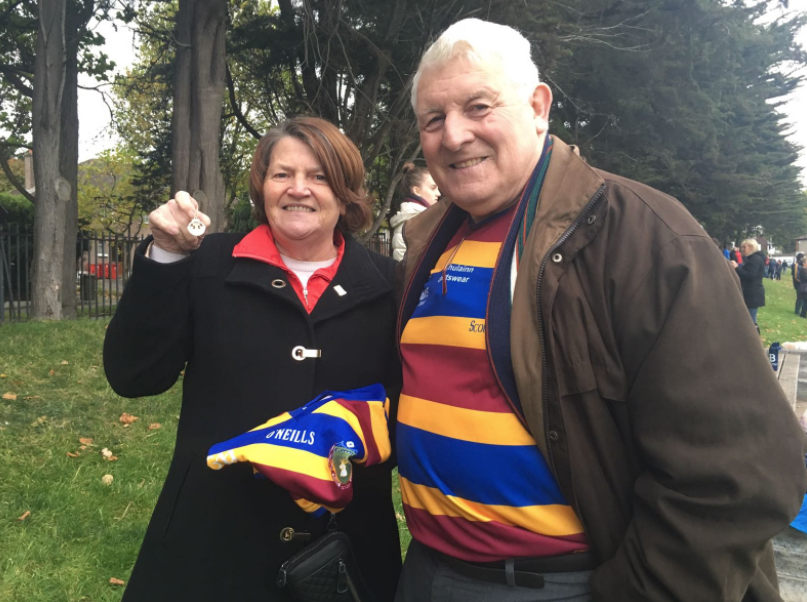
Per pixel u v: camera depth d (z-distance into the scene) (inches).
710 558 41.6
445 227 64.6
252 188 70.8
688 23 684.1
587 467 48.7
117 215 869.8
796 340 481.7
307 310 68.1
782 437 42.4
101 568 112.0
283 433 57.2
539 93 58.0
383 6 408.8
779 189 1197.7
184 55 356.5
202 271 67.2
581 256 49.5
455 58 54.9
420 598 58.4
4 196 592.1
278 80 504.4
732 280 46.2
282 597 62.2
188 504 62.6
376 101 450.0
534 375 49.1
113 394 207.8
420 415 57.5
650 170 752.3
